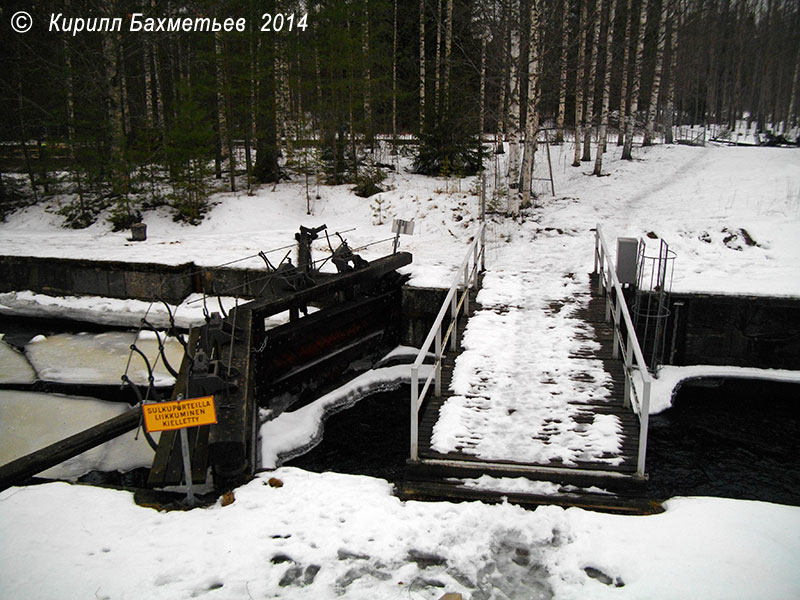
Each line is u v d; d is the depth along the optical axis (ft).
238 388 22.54
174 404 16.63
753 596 13.38
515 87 50.60
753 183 57.72
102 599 13.29
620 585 14.12
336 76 75.00
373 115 80.33
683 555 14.92
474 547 15.42
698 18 114.93
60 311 44.86
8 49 75.15
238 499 17.71
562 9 57.31
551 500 17.81
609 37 67.62
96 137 65.36
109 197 68.54
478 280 39.29
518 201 53.31
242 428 19.99
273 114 71.67
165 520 16.57
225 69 68.90
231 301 45.19
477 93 74.59
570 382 24.94
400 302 40.22
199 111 62.54
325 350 35.35
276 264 45.39
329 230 56.29
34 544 15.34
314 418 31.14
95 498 17.79
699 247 43.93
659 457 27.94
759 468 27.04
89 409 30.94
